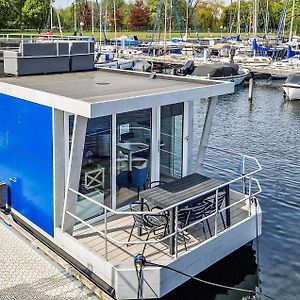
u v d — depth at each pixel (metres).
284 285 9.07
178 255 7.75
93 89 9.14
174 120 9.91
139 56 44.19
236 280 9.10
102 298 7.17
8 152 9.73
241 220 9.17
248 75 37.03
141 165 9.51
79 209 8.74
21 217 9.58
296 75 32.62
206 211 8.27
